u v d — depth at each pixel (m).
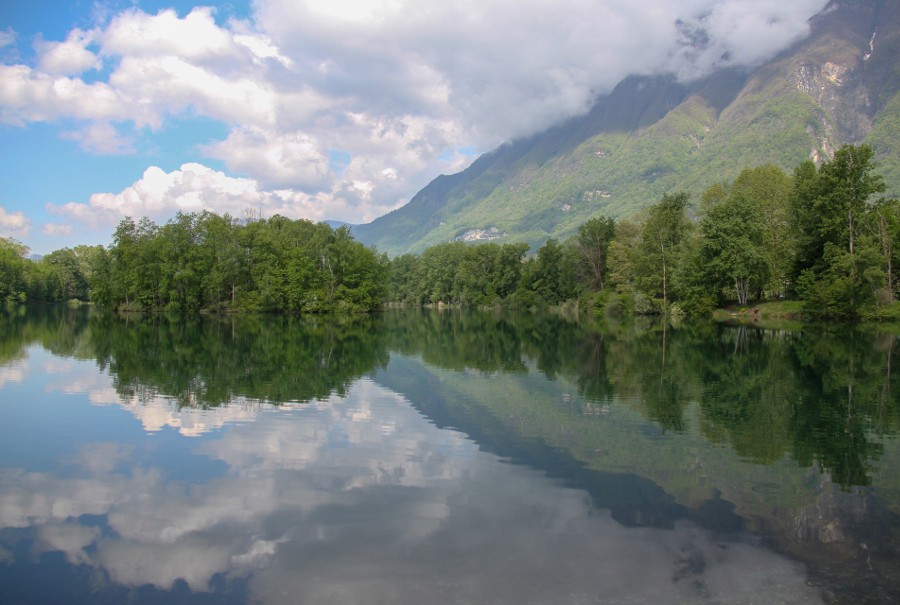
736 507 14.31
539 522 13.27
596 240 120.75
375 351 46.84
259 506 14.02
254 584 10.55
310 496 14.70
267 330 68.50
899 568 11.34
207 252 103.44
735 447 19.36
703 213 96.25
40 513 13.59
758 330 67.00
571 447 19.17
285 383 30.59
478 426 21.77
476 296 158.38
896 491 15.48
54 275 137.62
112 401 25.48
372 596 10.15
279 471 16.56
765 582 10.80
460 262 167.62
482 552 11.78
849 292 69.75
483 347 50.69
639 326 77.38
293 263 106.81
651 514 13.80
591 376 33.84
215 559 11.45
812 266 77.44
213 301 106.69
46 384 29.52
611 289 114.12
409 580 10.69
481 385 30.58
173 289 102.62
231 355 42.53
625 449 18.95
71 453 18.03
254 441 19.47
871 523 13.45
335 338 58.78
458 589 10.39
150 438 19.70
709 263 83.81
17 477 15.90
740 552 11.96
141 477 15.99
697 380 32.47
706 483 15.91
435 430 21.14
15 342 49.47
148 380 31.02
